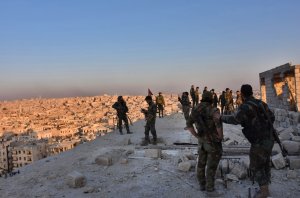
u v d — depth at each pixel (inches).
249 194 280.7
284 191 297.4
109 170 392.5
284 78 717.3
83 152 514.6
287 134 479.5
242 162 358.3
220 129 283.1
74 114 7194.9
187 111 708.7
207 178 295.7
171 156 430.3
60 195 325.7
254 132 261.4
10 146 3720.5
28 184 368.2
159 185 331.3
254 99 269.4
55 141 4185.5
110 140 631.8
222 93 1018.7
